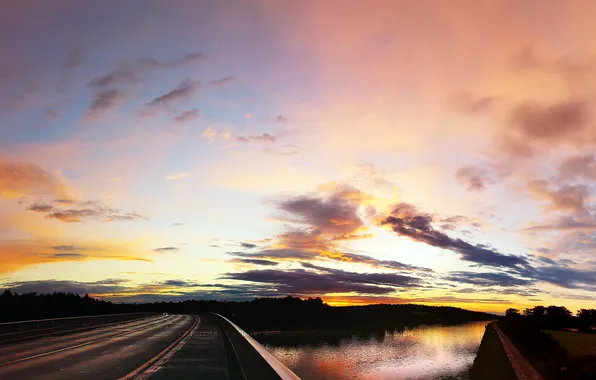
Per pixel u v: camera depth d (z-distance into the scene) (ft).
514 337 161.58
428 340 341.21
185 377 40.47
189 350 66.23
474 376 132.05
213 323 178.81
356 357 228.22
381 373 190.70
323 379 183.93
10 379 39.17
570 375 98.58
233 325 92.94
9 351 64.69
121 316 191.52
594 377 93.20
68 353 61.87
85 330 124.47
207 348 69.56
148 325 160.56
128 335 102.73
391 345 295.48
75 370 44.78
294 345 286.25
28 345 75.46
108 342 81.97
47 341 84.33
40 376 40.86
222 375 41.73
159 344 77.30
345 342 312.91
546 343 135.64
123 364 49.65
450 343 317.22
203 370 44.86
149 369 45.57
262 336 329.93
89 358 55.62
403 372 192.44
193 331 119.96
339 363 216.74
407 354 237.25
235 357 56.29
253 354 40.52
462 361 216.33
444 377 178.70
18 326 83.51
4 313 293.84
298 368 206.18
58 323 104.58
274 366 29.43
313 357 231.30
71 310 333.42
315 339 322.96
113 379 39.32
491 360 118.52
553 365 108.37
